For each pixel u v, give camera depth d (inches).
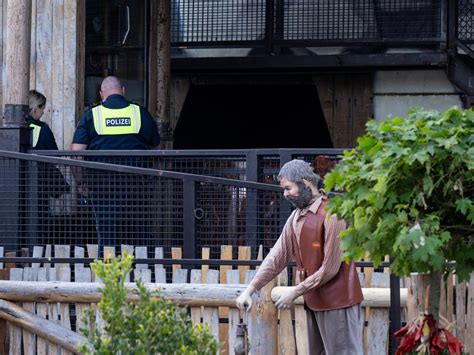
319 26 1003.9
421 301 391.5
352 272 494.3
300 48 1013.2
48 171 645.9
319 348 510.6
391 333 547.8
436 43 991.6
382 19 997.2
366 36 997.2
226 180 605.9
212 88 1062.4
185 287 546.0
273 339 542.0
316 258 490.9
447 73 990.4
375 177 366.0
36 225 648.4
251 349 542.0
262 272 501.0
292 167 492.7
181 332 343.0
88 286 562.6
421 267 366.6
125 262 350.9
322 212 490.6
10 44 685.3
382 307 536.4
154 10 954.1
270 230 612.7
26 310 572.4
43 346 571.2
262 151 628.4
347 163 386.9
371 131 384.5
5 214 650.8
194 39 1024.2
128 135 716.7
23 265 637.9
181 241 624.1
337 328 492.4
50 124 776.3
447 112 374.3
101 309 343.9
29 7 691.4
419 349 378.9
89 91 909.2
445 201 374.9
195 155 641.0
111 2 924.6
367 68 1011.3
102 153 653.9
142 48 955.3
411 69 1011.9
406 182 370.0
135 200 634.2
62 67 776.3
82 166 620.1
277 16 1010.7
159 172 611.5
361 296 496.4
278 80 1043.9
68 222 645.3
